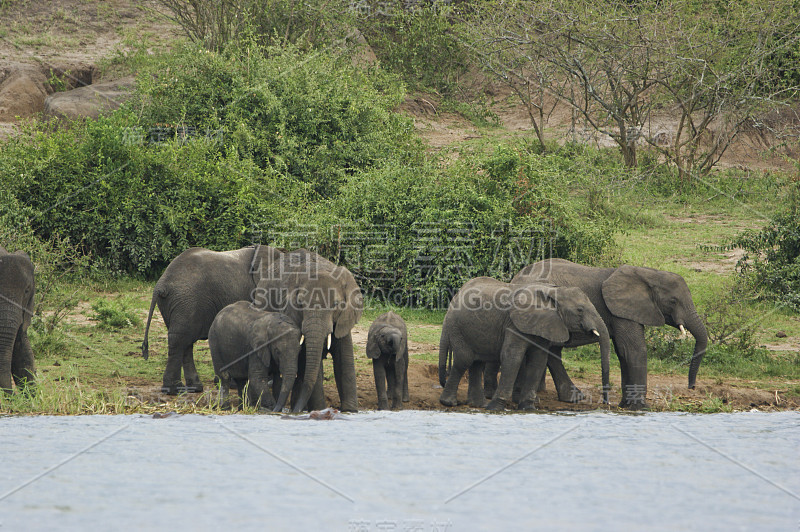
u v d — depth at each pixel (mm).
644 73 28453
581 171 26562
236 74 24625
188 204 19609
